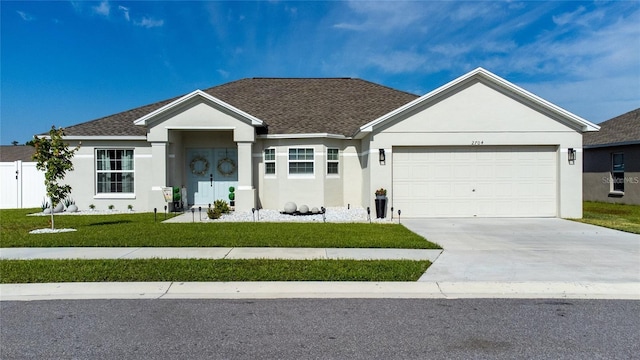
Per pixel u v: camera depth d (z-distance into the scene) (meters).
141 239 10.73
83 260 8.51
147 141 18.12
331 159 17.98
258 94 22.12
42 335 4.95
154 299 6.34
